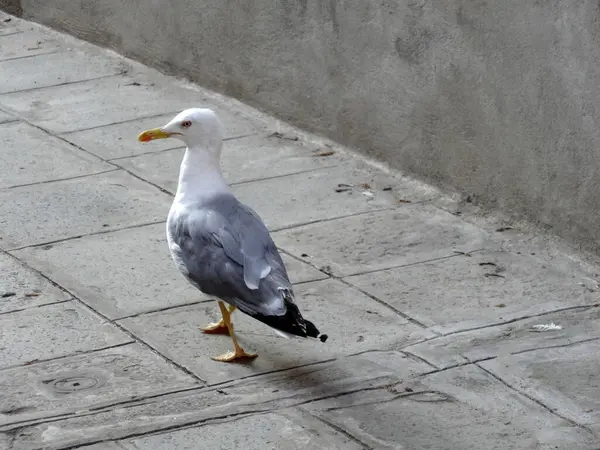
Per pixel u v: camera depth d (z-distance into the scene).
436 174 9.16
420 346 6.93
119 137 10.20
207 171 6.86
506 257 8.13
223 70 11.01
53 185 9.19
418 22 9.01
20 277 7.71
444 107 8.97
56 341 6.94
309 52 10.04
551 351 6.88
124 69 11.82
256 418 6.18
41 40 12.60
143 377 6.57
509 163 8.57
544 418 6.20
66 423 6.11
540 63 8.20
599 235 8.02
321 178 9.43
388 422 6.16
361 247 8.26
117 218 8.63
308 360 6.78
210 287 6.52
